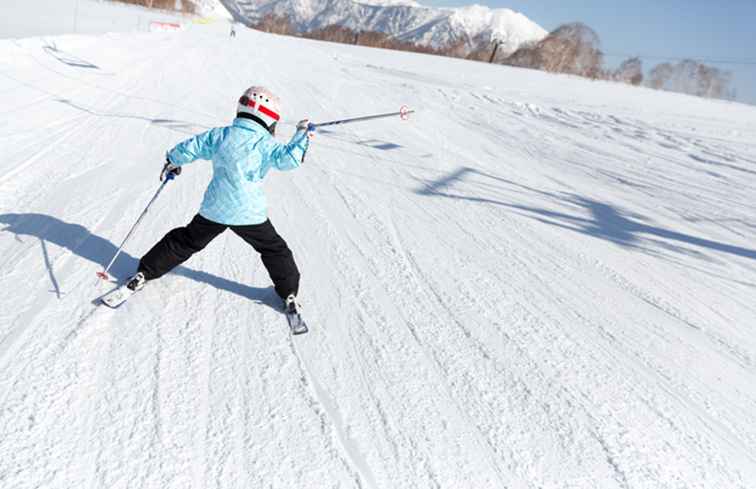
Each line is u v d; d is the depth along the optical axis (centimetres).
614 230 591
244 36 4359
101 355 267
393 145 863
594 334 366
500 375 304
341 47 4838
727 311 428
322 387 271
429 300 380
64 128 664
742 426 289
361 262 425
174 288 339
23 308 296
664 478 246
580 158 919
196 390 254
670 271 497
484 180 721
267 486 210
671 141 1130
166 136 701
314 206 539
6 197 436
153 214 447
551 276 453
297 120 996
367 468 226
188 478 207
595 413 283
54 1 4041
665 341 370
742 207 719
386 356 306
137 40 2155
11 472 197
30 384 240
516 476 235
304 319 331
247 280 363
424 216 557
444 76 2494
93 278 335
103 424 225
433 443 246
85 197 461
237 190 291
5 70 973
